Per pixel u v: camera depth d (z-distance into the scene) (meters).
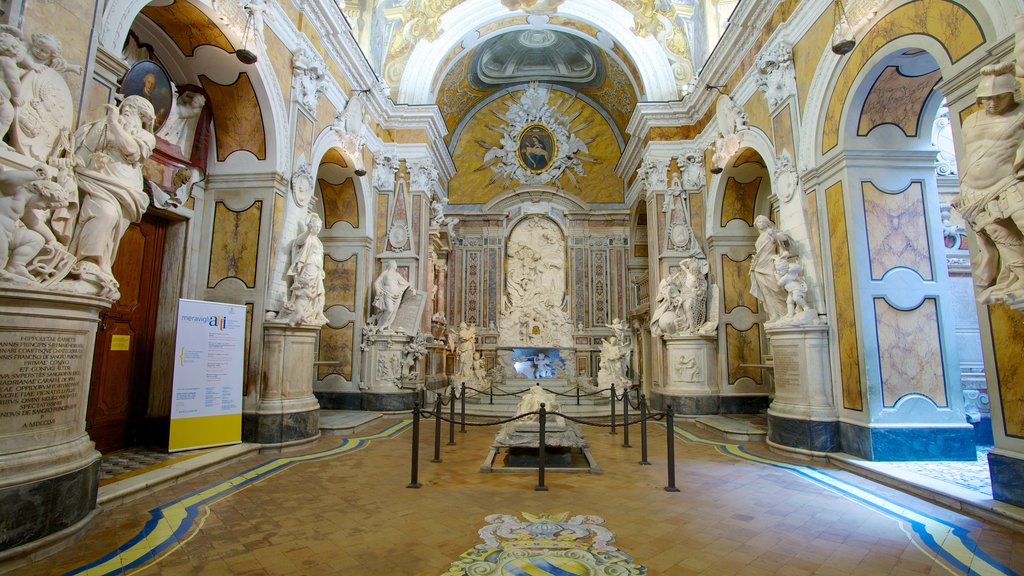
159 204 6.50
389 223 11.61
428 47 12.48
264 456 6.54
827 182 6.62
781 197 7.57
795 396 6.86
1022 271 3.81
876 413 5.86
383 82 11.45
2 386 3.23
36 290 3.33
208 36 6.33
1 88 3.15
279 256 7.23
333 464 6.14
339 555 3.43
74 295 3.59
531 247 16.70
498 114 17.19
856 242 6.10
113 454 6.09
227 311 6.52
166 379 6.92
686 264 10.63
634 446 7.43
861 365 5.98
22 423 3.35
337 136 9.13
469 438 8.02
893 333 5.96
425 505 4.55
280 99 7.26
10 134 3.25
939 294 6.02
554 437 6.20
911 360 5.93
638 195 14.88
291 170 7.55
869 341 5.93
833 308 6.52
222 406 6.45
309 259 7.36
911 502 4.64
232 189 7.18
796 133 7.31
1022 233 3.69
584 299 16.25
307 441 7.19
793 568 3.26
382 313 10.86
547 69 16.44
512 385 14.87
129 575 3.09
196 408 6.20
